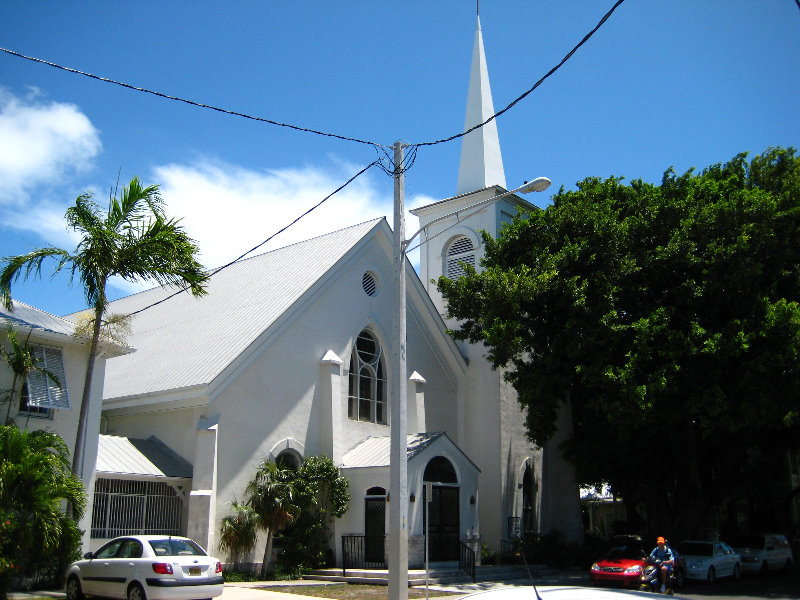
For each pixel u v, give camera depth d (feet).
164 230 61.93
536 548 98.27
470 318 92.17
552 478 113.29
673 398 83.46
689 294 81.66
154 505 76.69
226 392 80.59
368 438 94.73
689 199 84.74
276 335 86.12
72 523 58.34
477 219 115.34
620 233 82.74
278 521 78.02
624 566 76.48
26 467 54.39
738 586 83.30
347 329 95.55
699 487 98.94
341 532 84.94
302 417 87.51
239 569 77.20
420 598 66.28
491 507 103.50
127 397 85.05
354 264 98.63
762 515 157.69
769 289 83.76
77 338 67.72
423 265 120.67
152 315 111.75
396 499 53.67
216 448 78.07
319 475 83.25
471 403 109.60
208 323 95.71
